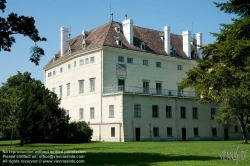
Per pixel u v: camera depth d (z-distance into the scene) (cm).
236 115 5034
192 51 7638
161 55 6875
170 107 6506
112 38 6400
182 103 6712
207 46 2408
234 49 2122
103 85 6109
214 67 2525
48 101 4891
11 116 3775
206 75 2509
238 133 7594
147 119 6078
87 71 6512
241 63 2341
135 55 6544
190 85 2758
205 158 2348
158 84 6825
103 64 6125
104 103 6081
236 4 2322
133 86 6384
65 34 7656
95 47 6241
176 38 7888
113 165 1928
